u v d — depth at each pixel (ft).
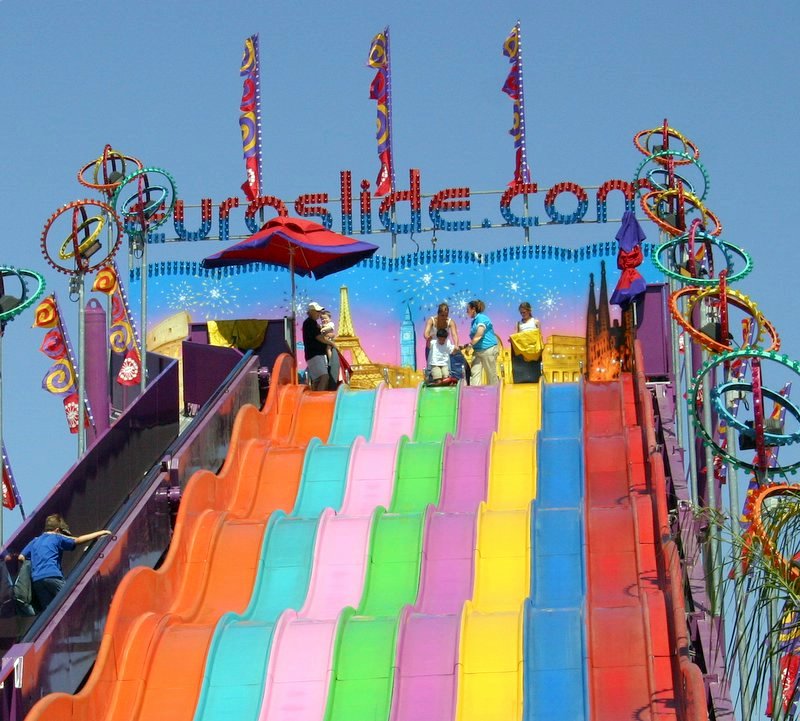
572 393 108.78
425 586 86.43
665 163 126.62
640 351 111.14
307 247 119.34
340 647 78.48
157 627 79.87
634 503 90.43
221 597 86.89
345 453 101.35
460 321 145.59
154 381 99.14
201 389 116.67
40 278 93.56
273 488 98.99
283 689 76.38
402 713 74.43
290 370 115.34
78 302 106.22
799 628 57.26
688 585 82.38
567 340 138.31
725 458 66.80
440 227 147.43
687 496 92.99
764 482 65.05
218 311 149.18
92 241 106.11
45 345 108.47
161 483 90.79
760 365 65.67
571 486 96.32
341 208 149.48
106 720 75.46
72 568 84.43
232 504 97.40
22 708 70.54
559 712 73.72
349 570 87.97
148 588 82.74
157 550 88.02
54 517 81.82
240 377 106.63
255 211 151.74
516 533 89.76
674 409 113.60
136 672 77.77
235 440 100.73
